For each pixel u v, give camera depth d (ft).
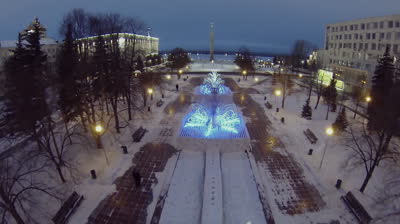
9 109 53.78
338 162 55.42
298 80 170.40
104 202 43.14
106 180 49.39
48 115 49.73
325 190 46.34
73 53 69.05
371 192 44.98
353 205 40.88
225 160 56.08
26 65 57.93
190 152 60.13
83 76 64.95
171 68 188.14
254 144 65.57
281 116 89.66
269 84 154.10
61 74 64.03
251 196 44.11
